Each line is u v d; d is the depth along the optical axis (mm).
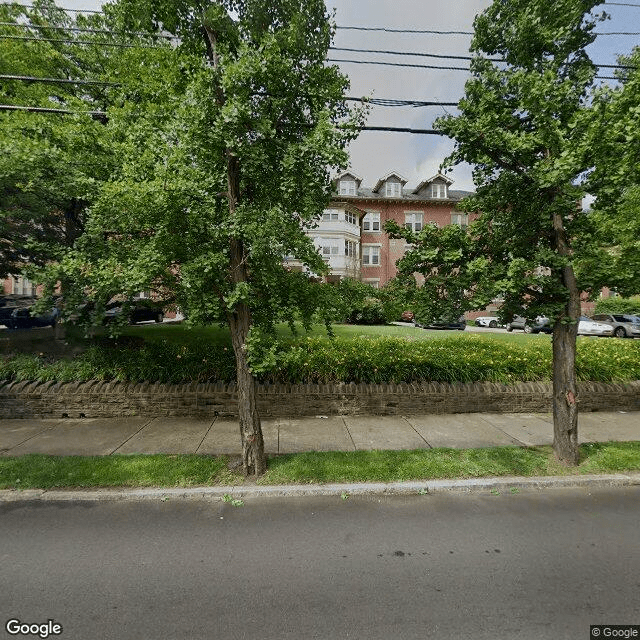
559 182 4422
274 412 7156
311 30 4570
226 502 4129
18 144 6000
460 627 2480
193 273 4016
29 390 6895
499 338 11250
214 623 2506
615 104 4051
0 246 8195
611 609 2645
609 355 8758
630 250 4766
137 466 4734
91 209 4566
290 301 4684
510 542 3434
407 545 3383
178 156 3979
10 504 4043
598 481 4602
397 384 7492
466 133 4949
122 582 2887
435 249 4895
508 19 5051
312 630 2453
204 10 4379
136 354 7750
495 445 5691
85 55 9109
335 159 4066
